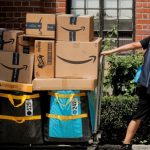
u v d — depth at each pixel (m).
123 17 12.41
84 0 12.45
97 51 9.02
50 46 9.04
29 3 11.98
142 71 9.18
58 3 12.10
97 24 12.51
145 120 9.54
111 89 10.88
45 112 9.12
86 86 8.94
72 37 9.09
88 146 9.09
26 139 9.07
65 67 9.05
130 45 9.40
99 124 9.79
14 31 9.24
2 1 12.04
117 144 10.57
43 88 8.96
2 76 9.09
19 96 9.02
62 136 9.06
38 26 9.10
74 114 9.04
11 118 9.05
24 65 9.03
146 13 12.13
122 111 10.46
